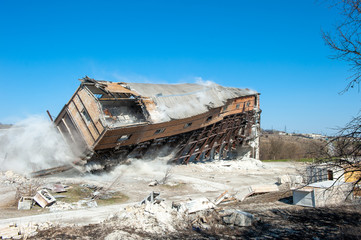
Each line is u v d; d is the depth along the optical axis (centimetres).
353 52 898
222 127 4691
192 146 4291
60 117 3061
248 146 5475
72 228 1367
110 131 2702
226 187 3081
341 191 1988
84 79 2922
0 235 1198
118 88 3098
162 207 1648
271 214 1844
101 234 1295
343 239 1355
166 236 1354
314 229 1539
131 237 1250
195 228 1529
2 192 2116
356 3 859
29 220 1523
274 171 4531
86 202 2050
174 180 3127
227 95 4353
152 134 3294
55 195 2119
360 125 880
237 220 1602
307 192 2025
